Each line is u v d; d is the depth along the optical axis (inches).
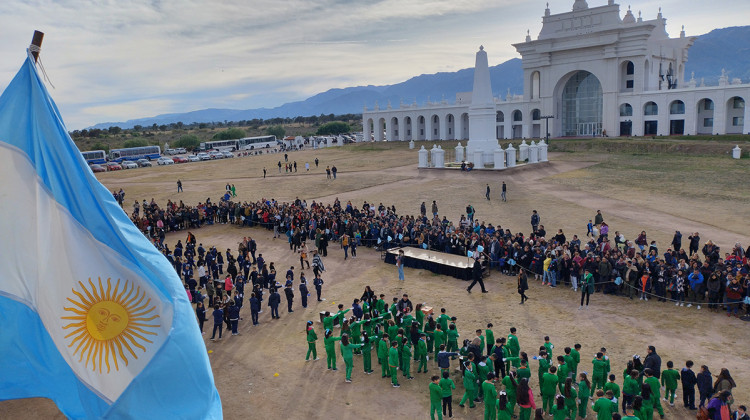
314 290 1026.1
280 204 1844.2
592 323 803.4
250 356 758.5
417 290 993.5
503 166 2340.1
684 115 3235.7
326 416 595.2
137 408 351.9
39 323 369.7
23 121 375.2
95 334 370.6
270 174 2874.0
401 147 3919.8
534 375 668.7
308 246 1370.6
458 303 914.7
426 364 703.1
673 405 585.6
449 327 721.0
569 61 3646.7
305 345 790.5
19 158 370.9
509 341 658.2
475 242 1107.3
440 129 4333.2
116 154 4534.9
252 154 4586.6
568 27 3656.5
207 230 1642.5
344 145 4532.5
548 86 3774.6
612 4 3440.0
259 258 1075.9
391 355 652.7
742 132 3048.7
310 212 1520.7
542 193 1872.5
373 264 1184.8
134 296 370.9
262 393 652.1
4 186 366.3
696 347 708.0
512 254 1047.0
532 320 825.5
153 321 369.1
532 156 2529.5
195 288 1004.6
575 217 1485.0
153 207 1696.6
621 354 697.6
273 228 1579.7
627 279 906.7
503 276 1056.8
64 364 370.9
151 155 4744.1
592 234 1266.0
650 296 895.7
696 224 1363.2
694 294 879.7
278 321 886.4
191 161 4202.8
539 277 1022.4
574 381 602.2
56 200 373.7
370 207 1685.5
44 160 374.9
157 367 354.3
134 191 2496.3
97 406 361.7
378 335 706.8
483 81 2390.5
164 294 370.3
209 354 767.7
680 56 4190.5
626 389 552.7
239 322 890.7
